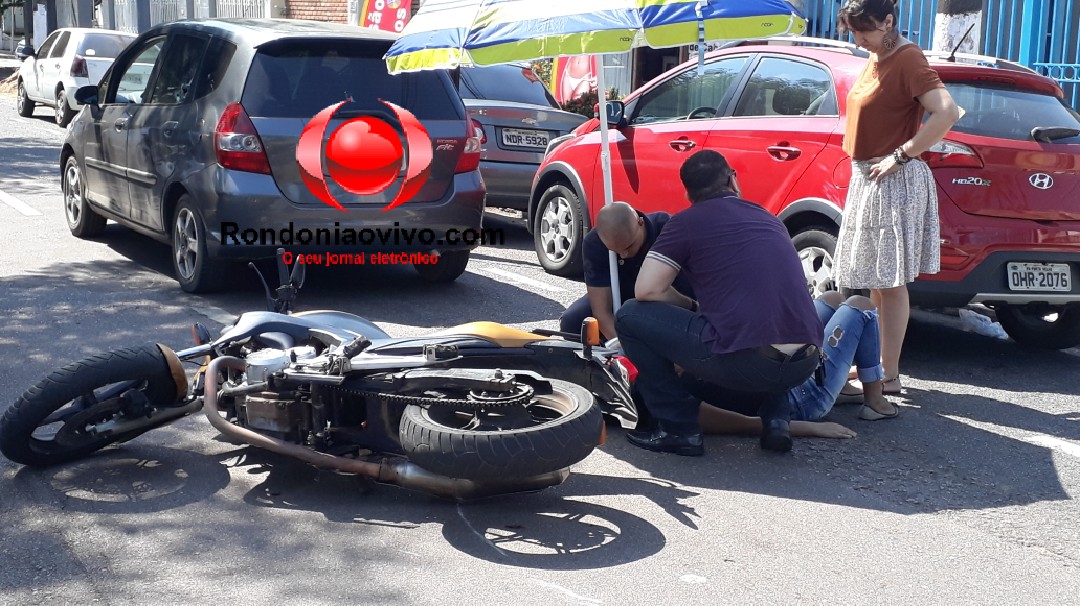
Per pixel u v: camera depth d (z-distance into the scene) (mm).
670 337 4824
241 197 7301
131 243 9664
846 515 4484
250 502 4406
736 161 7281
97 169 9156
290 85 7438
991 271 6289
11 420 4434
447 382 4258
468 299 8164
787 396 5176
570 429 4070
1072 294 6469
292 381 4406
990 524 4453
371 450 4484
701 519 4387
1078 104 10578
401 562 3930
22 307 7316
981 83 6535
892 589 3859
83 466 4719
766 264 4707
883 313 5984
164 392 4742
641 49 16438
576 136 9000
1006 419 5785
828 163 6672
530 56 5078
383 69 7746
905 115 5656
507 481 4223
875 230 5789
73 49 19656
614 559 4004
